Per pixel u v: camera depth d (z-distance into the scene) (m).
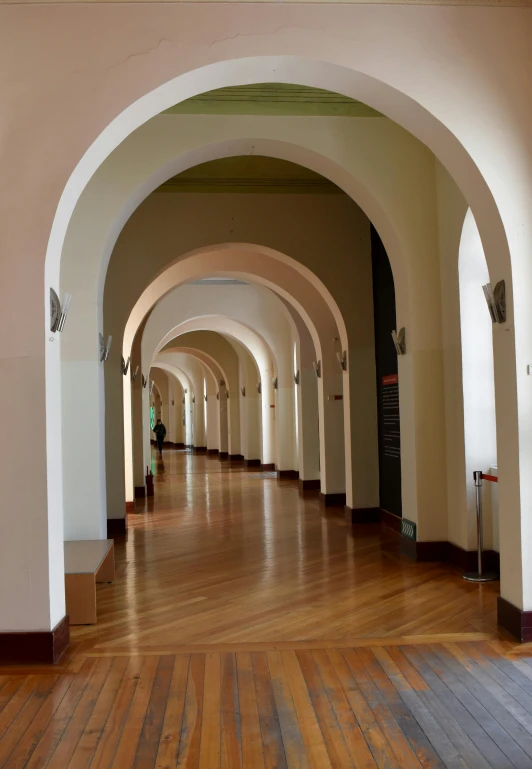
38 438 5.09
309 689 4.53
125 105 5.21
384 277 11.27
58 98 5.19
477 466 7.86
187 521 12.59
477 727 3.94
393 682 4.62
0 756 3.69
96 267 7.84
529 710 4.15
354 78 5.53
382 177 8.13
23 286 5.11
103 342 8.38
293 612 6.46
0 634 5.07
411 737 3.83
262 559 9.05
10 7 5.20
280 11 5.35
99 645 5.56
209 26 5.30
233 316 19.42
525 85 5.53
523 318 5.43
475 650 5.20
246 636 5.75
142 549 9.99
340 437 13.98
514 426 5.44
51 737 3.90
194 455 32.47
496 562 7.82
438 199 8.25
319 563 8.68
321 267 11.75
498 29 5.53
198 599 7.07
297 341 16.66
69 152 5.16
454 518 8.23
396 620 6.08
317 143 7.84
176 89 5.41
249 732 3.92
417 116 5.63
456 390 8.05
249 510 13.79
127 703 4.35
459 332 7.92
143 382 17.08
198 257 14.16
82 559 6.75
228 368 26.88
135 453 16.11
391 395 11.02
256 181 11.48
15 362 5.09
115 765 3.58
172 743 3.80
